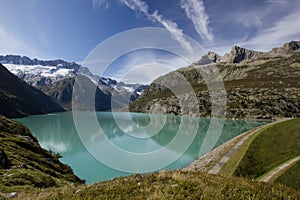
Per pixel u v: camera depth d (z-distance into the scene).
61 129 103.38
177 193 8.86
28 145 36.59
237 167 36.22
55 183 22.28
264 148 47.47
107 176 32.78
